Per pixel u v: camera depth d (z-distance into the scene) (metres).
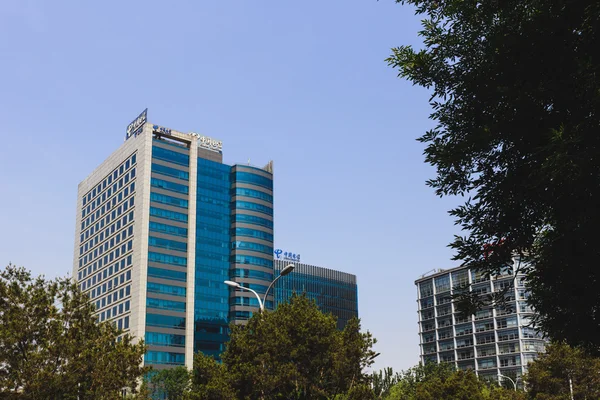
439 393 72.38
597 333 15.58
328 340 38.72
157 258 150.00
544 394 60.22
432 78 15.86
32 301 29.61
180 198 158.00
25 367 27.86
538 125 13.71
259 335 38.84
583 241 13.68
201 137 172.38
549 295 15.87
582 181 12.46
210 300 160.88
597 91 12.30
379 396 46.22
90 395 30.00
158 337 145.00
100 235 168.50
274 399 37.94
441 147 15.38
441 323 182.38
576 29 12.99
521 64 13.78
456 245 16.22
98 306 161.62
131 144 161.50
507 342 162.38
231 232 170.00
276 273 198.25
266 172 178.50
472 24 15.27
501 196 14.90
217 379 36.94
